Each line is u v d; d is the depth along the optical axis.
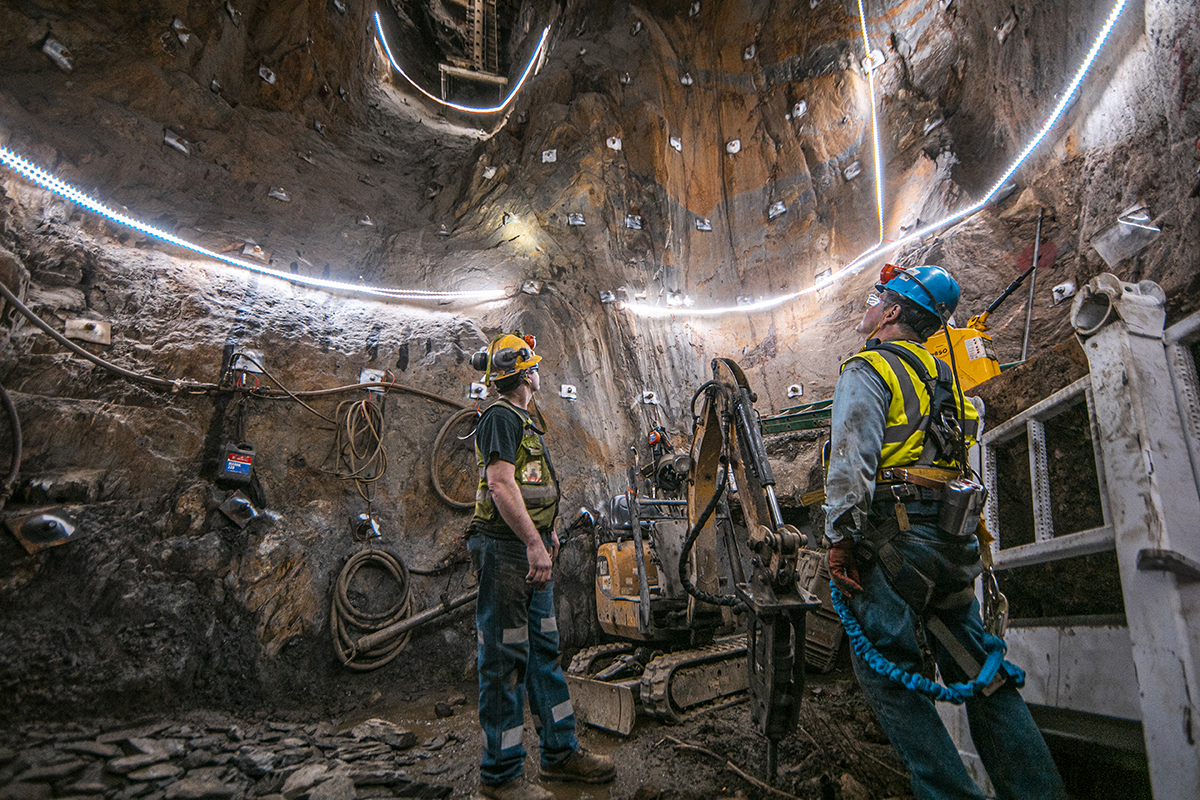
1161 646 1.65
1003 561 2.52
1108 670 1.92
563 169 6.92
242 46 6.80
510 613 2.58
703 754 2.89
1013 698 1.79
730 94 7.64
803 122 7.26
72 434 3.49
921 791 1.73
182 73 5.77
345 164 7.53
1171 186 3.41
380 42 12.05
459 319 5.82
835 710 3.37
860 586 1.90
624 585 4.12
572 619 4.72
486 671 2.52
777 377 6.35
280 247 5.81
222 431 4.14
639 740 3.12
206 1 6.12
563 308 6.30
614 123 7.11
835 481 1.85
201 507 3.76
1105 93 4.20
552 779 2.74
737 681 3.70
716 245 7.19
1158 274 3.37
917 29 6.58
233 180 5.94
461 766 2.86
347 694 3.80
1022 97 5.26
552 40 9.82
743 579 3.07
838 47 7.19
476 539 2.73
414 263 6.60
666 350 6.47
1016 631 2.41
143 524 3.53
